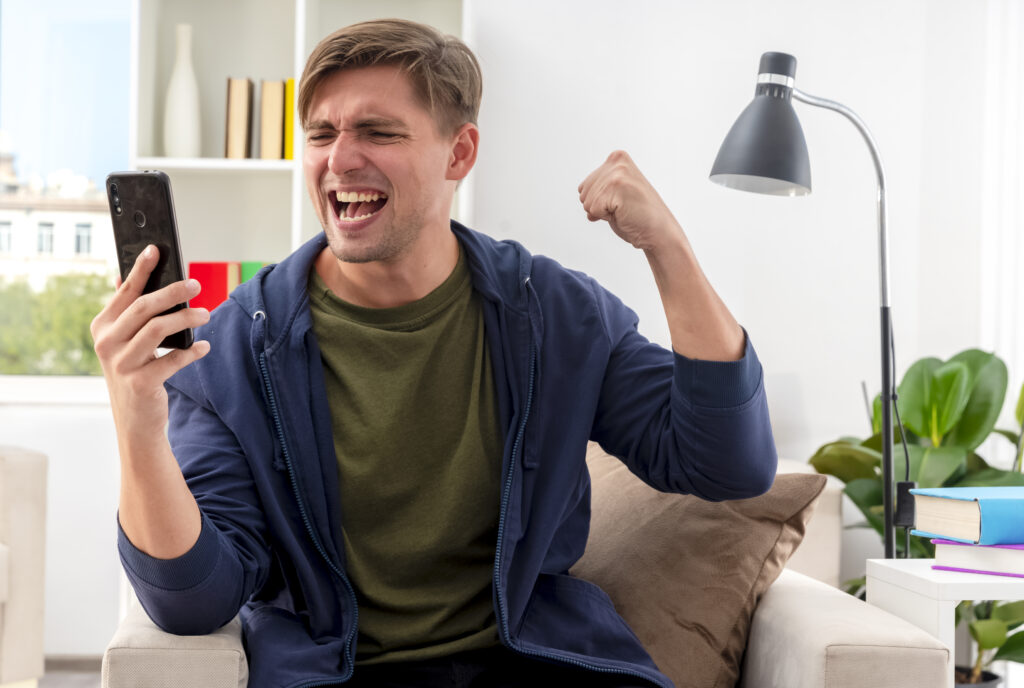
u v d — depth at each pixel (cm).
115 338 104
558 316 145
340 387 136
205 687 115
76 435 299
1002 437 289
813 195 300
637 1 300
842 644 125
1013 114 293
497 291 141
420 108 129
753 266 300
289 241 306
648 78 300
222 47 307
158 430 109
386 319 138
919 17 299
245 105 292
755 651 148
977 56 297
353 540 133
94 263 323
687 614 151
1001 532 145
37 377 319
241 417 131
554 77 301
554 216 300
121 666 113
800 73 301
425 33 133
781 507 154
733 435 131
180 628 117
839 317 299
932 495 156
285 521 129
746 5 300
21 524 254
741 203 300
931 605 142
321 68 128
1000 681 240
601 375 143
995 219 295
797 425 298
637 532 159
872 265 299
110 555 299
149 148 296
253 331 135
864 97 300
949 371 245
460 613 135
